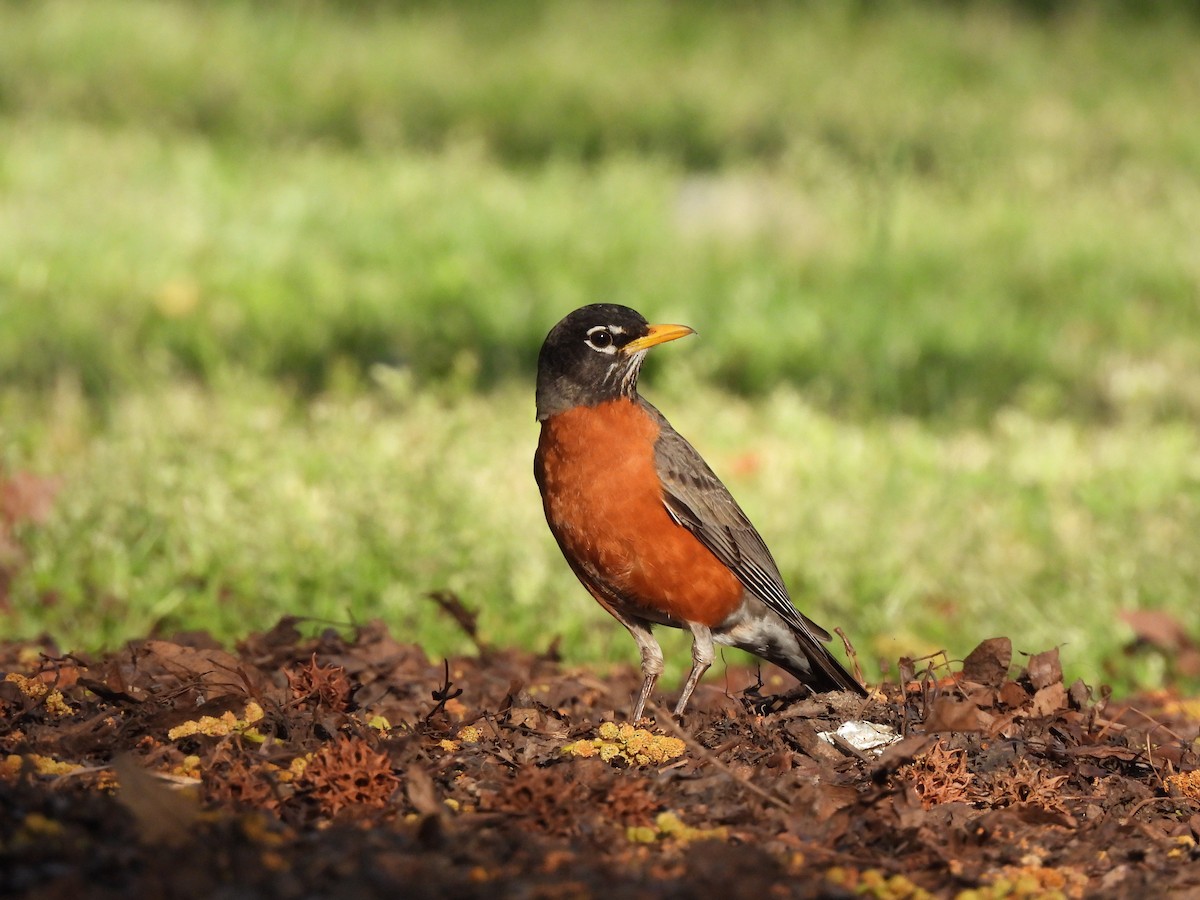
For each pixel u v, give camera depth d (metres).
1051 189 23.66
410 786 5.89
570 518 8.22
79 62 26.27
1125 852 6.10
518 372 15.96
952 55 31.75
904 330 17.89
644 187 22.77
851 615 11.18
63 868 5.04
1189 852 6.14
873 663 10.47
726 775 6.37
